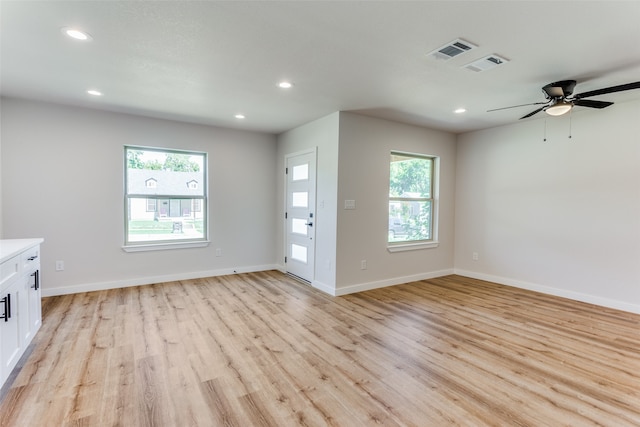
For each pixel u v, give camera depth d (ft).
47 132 12.51
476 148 16.84
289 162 17.04
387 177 14.94
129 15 6.48
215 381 7.01
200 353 8.26
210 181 16.17
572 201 13.26
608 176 12.26
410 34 7.16
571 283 13.29
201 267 16.15
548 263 14.02
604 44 7.50
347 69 9.08
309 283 15.29
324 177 14.20
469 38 7.32
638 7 6.03
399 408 6.17
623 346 8.84
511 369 7.62
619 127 11.98
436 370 7.56
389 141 14.90
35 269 8.46
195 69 9.15
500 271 15.85
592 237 12.70
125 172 14.30
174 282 15.12
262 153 17.72
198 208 16.15
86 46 7.82
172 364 7.69
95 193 13.46
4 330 6.47
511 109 12.87
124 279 14.21
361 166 14.03
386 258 15.14
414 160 16.61
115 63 8.77
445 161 17.25
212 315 10.95
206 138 15.93
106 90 10.94
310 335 9.46
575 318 10.99
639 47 7.63
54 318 10.43
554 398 6.50
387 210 15.02
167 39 7.47
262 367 7.63
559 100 9.84
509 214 15.44
